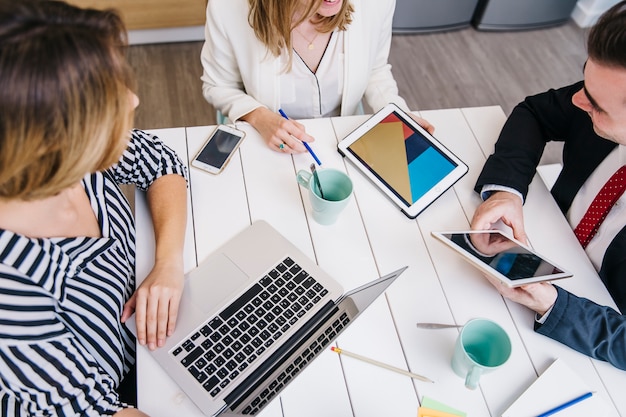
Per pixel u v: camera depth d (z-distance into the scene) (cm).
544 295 91
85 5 215
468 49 262
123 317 89
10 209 69
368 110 220
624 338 90
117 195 95
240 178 109
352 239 102
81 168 61
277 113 130
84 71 55
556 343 93
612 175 110
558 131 125
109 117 59
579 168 119
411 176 110
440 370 88
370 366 87
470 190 113
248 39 126
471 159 119
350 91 139
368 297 95
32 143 54
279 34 119
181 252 96
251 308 91
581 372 90
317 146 116
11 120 52
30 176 59
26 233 73
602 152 114
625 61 81
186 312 90
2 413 76
